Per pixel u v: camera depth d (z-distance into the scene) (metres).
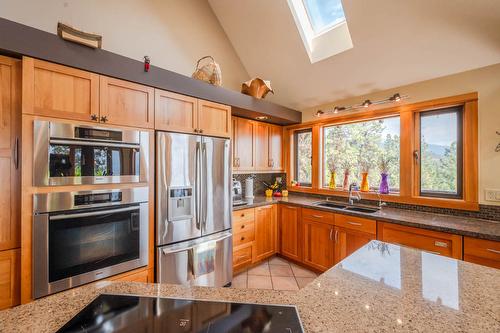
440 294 0.83
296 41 2.70
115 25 2.29
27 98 1.42
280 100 3.65
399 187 2.67
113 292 0.87
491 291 0.85
